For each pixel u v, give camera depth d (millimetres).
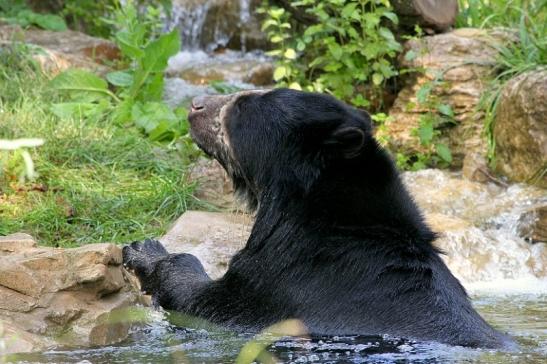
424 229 8539
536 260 12766
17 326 7660
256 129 8977
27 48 17438
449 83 16109
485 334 7688
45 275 7988
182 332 8438
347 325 7914
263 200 8891
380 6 17250
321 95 8922
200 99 9500
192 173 13828
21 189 13031
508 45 16750
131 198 13172
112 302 8328
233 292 8805
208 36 21406
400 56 17031
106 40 19359
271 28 20703
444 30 17422
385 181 8609
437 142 16047
